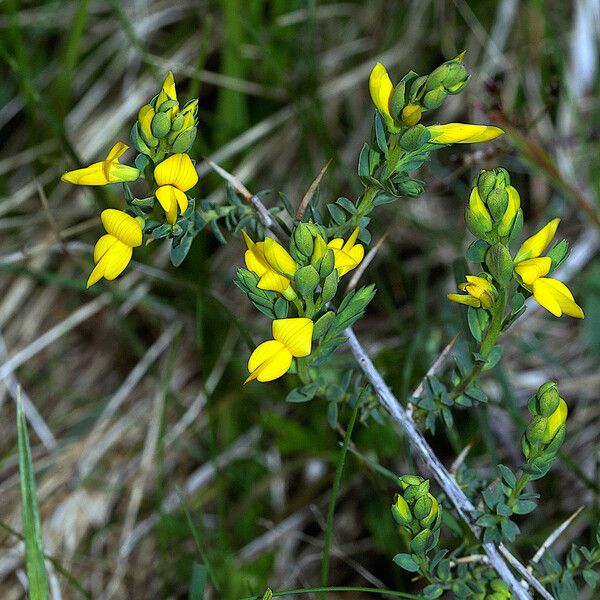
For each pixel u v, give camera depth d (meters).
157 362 0.42
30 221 0.42
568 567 0.24
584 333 0.40
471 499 0.25
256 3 0.42
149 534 0.37
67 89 0.41
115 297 0.39
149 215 0.22
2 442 0.41
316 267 0.21
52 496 0.38
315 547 0.36
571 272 0.41
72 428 0.42
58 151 0.43
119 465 0.40
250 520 0.36
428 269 0.43
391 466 0.36
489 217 0.21
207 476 0.38
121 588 0.36
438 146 0.22
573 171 0.43
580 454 0.37
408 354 0.32
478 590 0.24
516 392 0.39
